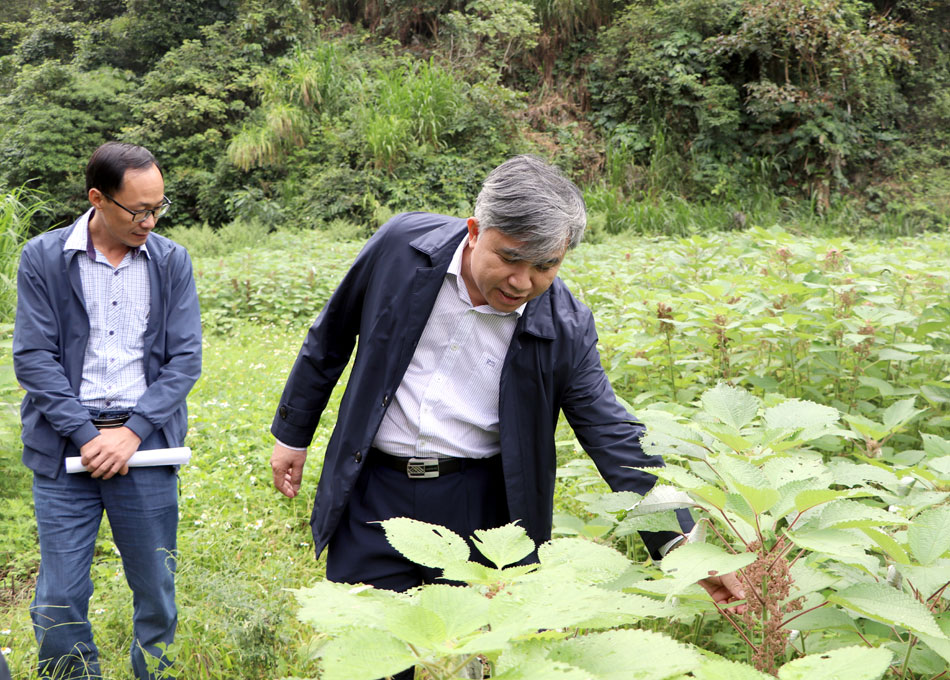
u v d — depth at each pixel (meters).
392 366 2.05
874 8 18.91
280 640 2.44
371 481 2.14
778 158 17.58
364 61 20.14
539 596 0.84
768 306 3.59
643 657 0.82
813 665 0.81
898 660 1.68
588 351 2.11
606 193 16.91
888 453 2.75
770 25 17.08
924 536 1.37
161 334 2.54
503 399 2.05
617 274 5.78
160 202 2.41
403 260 2.06
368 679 0.72
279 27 20.44
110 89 19.41
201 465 4.38
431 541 1.04
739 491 1.17
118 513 2.47
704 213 16.45
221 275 9.66
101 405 2.47
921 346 3.24
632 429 2.06
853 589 1.22
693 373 3.76
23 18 25.95
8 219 6.31
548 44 19.77
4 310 5.84
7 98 19.92
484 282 1.80
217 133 18.62
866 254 5.41
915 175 17.11
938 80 18.31
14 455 4.29
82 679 2.46
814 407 1.59
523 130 18.34
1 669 1.34
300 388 2.30
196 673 2.54
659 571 1.60
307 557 3.44
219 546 3.37
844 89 17.25
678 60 18.12
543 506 2.15
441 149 17.56
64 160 18.59
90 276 2.45
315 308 8.99
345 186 16.81
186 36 20.80
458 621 0.79
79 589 2.45
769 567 1.33
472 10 20.45
